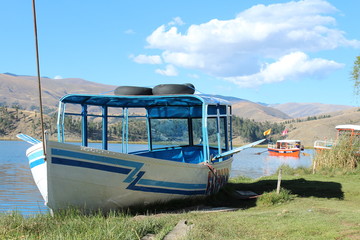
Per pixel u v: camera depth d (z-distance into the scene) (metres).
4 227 7.42
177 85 11.73
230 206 11.62
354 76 21.47
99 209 8.98
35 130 169.25
